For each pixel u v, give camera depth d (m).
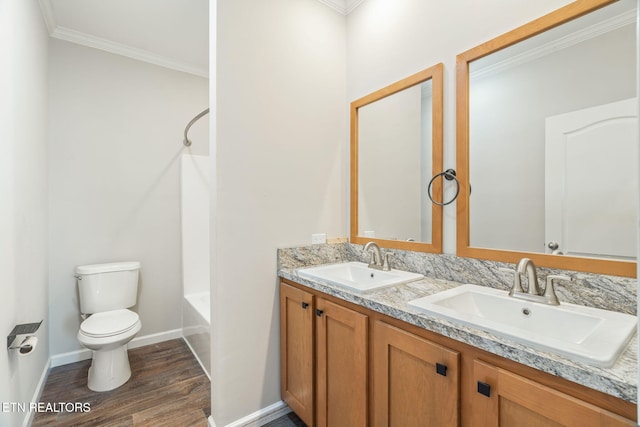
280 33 1.80
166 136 2.86
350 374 1.34
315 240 1.97
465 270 1.45
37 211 1.94
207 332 2.20
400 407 1.12
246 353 1.67
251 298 1.69
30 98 1.78
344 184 2.13
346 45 2.13
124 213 2.66
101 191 2.56
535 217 1.25
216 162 1.57
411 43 1.70
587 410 0.68
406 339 1.08
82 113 2.47
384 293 1.31
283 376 1.77
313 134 1.96
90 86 2.51
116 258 2.62
